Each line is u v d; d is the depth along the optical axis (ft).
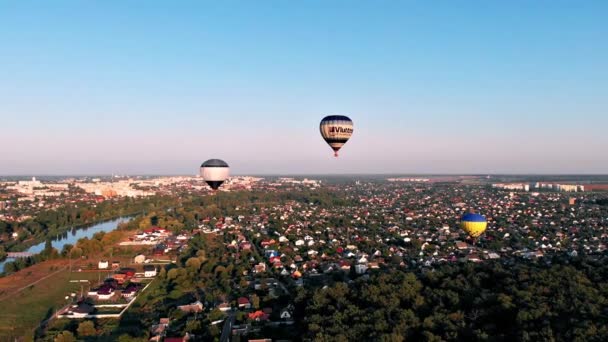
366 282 448.24
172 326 435.12
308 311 410.93
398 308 379.14
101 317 466.70
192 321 423.64
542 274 408.67
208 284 577.43
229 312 467.93
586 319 321.73
